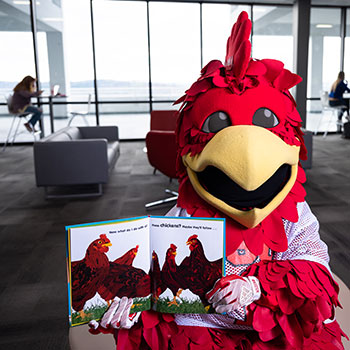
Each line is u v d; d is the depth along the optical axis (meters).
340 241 2.82
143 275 0.83
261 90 0.86
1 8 7.66
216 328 0.92
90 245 0.78
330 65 8.74
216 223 0.81
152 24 8.15
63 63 8.06
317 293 0.81
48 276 2.43
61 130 5.18
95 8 7.93
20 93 6.81
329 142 7.71
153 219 0.83
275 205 0.84
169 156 3.43
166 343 0.86
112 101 8.37
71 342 1.12
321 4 8.30
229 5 8.24
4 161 6.40
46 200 4.16
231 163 0.77
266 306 0.83
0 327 1.89
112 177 5.14
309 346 0.88
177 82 8.47
